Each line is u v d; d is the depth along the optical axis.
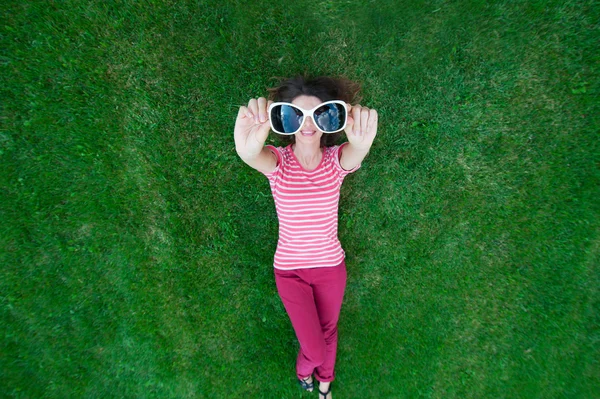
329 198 2.18
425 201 2.72
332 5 2.53
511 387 2.77
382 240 2.78
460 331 2.79
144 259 2.74
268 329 2.81
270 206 2.74
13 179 2.64
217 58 2.60
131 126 2.63
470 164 2.67
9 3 2.49
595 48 2.49
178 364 2.78
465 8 2.51
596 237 2.65
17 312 2.73
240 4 2.54
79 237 2.72
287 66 2.61
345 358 2.82
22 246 2.69
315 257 2.28
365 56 2.59
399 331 2.81
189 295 2.76
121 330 2.77
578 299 2.71
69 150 2.64
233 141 2.67
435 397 2.79
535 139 2.62
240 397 2.79
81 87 2.60
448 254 2.75
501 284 2.75
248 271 2.78
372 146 2.67
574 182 2.63
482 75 2.58
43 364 2.75
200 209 2.72
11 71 2.55
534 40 2.53
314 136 1.95
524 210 2.69
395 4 2.52
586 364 2.73
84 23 2.54
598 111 2.55
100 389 2.78
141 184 2.69
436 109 2.62
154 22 2.55
